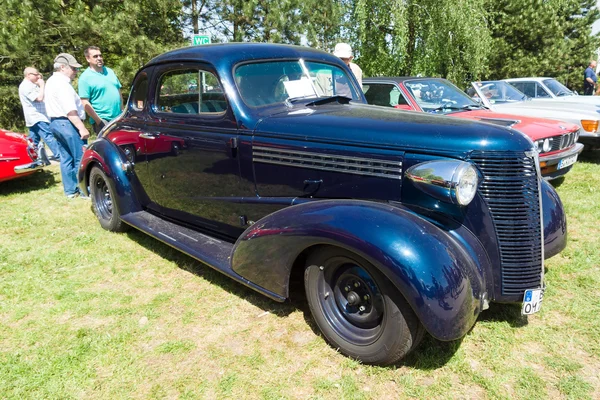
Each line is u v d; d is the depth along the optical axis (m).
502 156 2.33
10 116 13.56
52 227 4.85
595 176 6.39
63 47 12.38
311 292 2.62
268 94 3.22
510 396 2.19
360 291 2.45
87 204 5.76
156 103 3.78
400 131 2.54
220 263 3.05
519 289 2.42
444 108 6.36
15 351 2.66
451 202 2.25
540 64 19.61
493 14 19.33
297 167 2.84
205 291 3.34
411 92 6.48
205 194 3.47
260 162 3.01
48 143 7.39
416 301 2.07
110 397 2.28
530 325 2.75
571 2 22.81
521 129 5.42
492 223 2.38
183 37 13.48
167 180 3.78
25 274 3.68
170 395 2.29
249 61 3.23
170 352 2.62
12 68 12.66
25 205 5.73
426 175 2.28
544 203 3.01
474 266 2.32
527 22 19.11
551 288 3.19
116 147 4.32
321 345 2.64
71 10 12.66
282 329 2.83
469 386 2.28
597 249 3.81
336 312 2.57
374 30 12.98
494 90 8.30
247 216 3.21
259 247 2.67
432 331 2.09
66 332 2.85
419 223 2.24
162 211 4.04
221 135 3.19
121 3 12.65
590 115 6.90
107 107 6.13
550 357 2.46
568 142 5.74
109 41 11.74
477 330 2.72
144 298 3.28
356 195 2.65
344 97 3.43
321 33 14.89
